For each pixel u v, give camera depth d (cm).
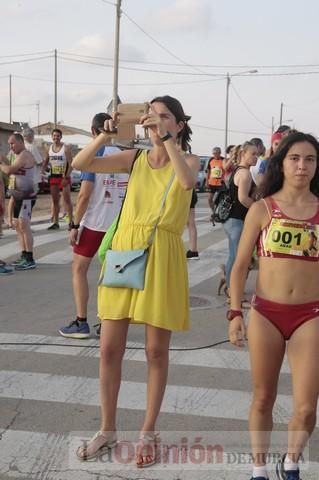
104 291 363
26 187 923
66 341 590
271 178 327
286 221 312
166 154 364
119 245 360
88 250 574
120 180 554
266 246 315
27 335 610
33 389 471
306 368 303
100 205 558
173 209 356
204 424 413
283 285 310
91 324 650
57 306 730
